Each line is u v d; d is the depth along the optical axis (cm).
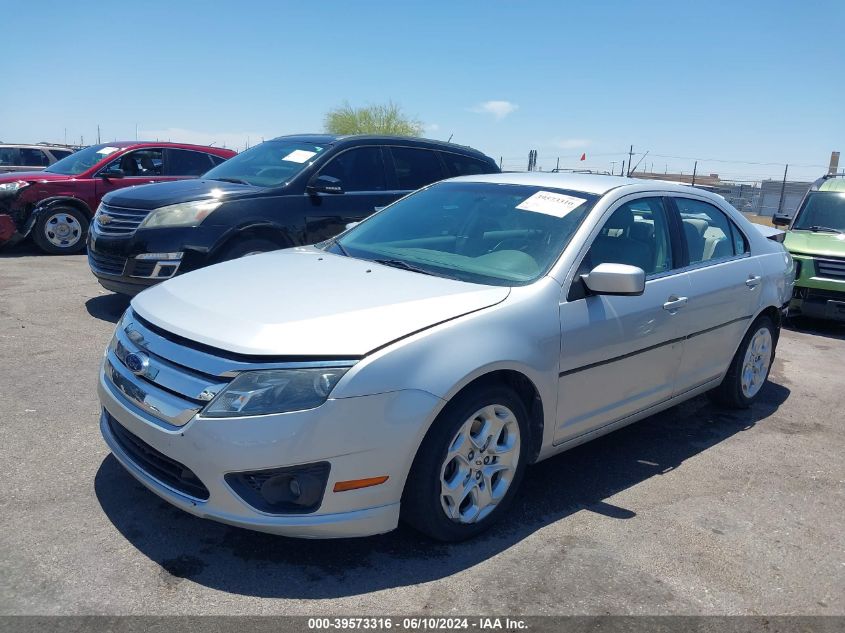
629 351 405
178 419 293
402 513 322
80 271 949
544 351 353
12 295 777
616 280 362
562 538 349
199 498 296
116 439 341
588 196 426
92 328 655
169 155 1188
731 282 491
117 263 667
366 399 290
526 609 291
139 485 367
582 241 392
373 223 475
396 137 808
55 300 762
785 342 831
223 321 313
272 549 321
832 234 959
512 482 354
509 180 470
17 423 433
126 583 289
